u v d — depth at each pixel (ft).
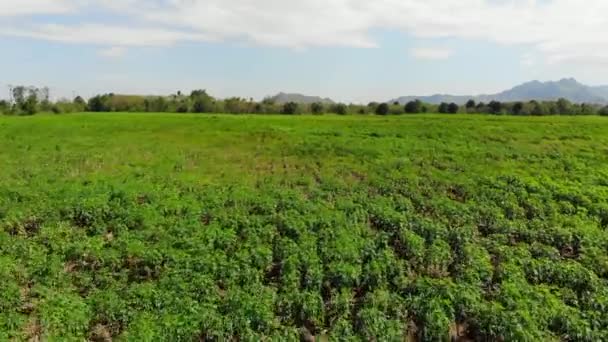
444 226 74.69
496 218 79.41
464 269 61.31
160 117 241.14
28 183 96.32
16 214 75.25
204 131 186.80
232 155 139.95
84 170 113.70
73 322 47.52
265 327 48.37
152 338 45.01
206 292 53.83
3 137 164.25
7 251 63.36
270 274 62.34
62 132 178.60
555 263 63.00
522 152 136.77
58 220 75.46
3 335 45.85
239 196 88.17
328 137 169.99
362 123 210.18
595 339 47.80
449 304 51.72
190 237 67.72
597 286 58.08
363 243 66.33
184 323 47.16
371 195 95.25
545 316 49.96
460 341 50.83
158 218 74.79
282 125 204.85
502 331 47.70
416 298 53.42
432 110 337.72
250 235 69.51
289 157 137.59
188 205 81.66
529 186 96.73
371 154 137.08
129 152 140.05
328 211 79.71
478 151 138.62
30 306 52.90
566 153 135.13
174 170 116.26
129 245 64.59
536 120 213.87
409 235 69.92
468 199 92.38
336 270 58.29
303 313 51.39
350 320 51.24
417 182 103.19
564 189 94.27
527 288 55.98
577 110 325.21
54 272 57.67
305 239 67.87
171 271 58.54
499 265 62.80
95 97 373.20
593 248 68.13
